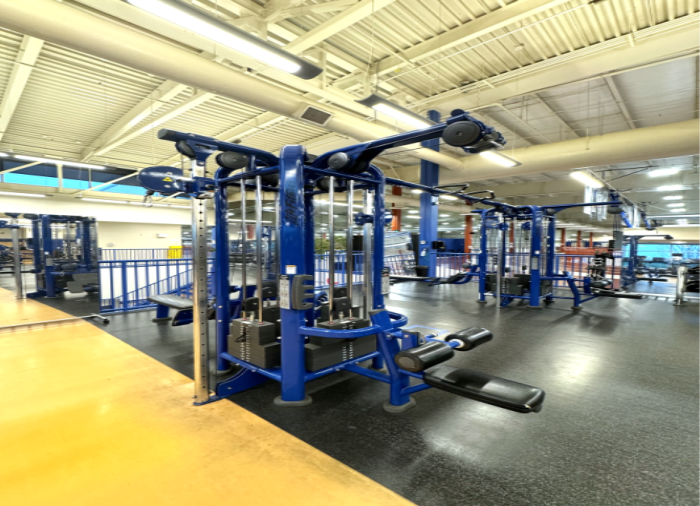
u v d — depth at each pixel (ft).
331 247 9.23
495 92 23.11
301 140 33.78
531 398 6.22
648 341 14.84
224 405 8.77
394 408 8.49
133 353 12.80
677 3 15.08
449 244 69.31
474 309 22.41
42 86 21.07
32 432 7.54
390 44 18.72
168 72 14.34
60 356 12.44
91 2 13.89
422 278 27.86
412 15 16.38
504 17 15.67
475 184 54.13
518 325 17.88
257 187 9.50
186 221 57.26
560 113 28.09
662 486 5.93
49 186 41.93
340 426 7.79
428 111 27.48
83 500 5.57
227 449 6.91
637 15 16.05
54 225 26.21
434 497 5.60
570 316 20.20
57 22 11.40
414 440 7.25
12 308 21.21
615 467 6.43
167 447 6.98
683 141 23.29
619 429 7.77
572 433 7.59
